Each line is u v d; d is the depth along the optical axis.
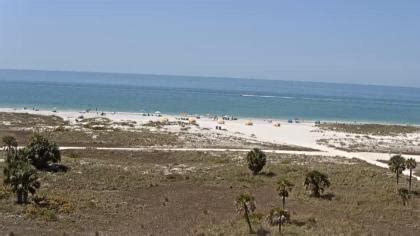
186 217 55.75
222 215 56.81
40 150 73.50
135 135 109.38
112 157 89.31
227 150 97.69
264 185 72.38
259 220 54.06
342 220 55.47
